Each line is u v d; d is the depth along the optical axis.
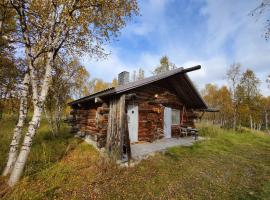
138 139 9.42
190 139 11.25
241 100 27.70
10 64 8.66
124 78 9.75
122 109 6.53
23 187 4.17
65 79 12.56
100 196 4.05
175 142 9.84
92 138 9.55
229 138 13.62
